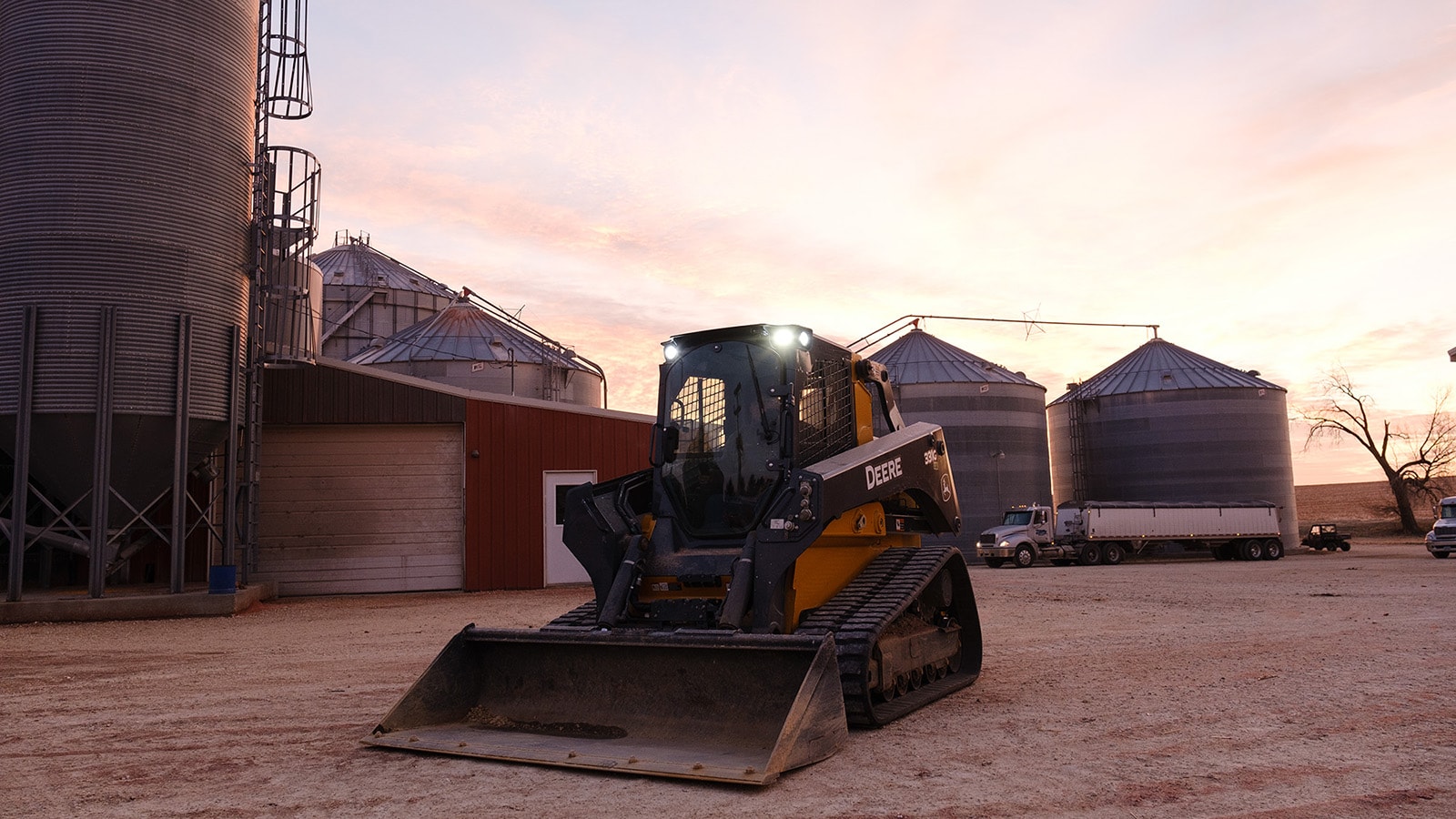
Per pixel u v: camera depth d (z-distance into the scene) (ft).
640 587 26.61
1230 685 30.19
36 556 68.08
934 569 28.04
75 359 54.80
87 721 26.48
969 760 20.97
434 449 74.95
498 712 24.48
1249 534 139.44
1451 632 42.37
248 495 64.23
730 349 27.86
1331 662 34.63
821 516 24.49
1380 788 18.54
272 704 28.73
